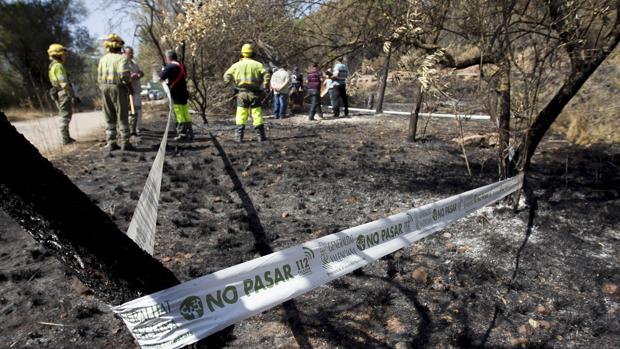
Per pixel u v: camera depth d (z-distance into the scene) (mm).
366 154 7266
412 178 5844
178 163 6570
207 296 1612
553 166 6262
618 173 5766
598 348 2557
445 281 3240
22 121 14188
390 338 2631
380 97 13094
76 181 5641
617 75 9375
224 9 4746
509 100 4180
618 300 3010
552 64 3848
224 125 10883
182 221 4238
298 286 1935
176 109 8367
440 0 3488
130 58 8609
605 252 3643
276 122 11625
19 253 3705
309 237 3982
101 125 11609
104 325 2742
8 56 24719
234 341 2602
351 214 4590
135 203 4770
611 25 4027
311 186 5492
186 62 11070
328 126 10672
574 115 8766
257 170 6219
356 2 4047
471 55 3979
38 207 1315
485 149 7602
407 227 2738
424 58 3303
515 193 4422
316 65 4691
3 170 1227
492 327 2740
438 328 2719
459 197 3344
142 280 1579
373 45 4039
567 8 3535
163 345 1511
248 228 4184
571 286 3186
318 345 2564
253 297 1759
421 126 10141
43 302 2971
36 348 2520
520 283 3211
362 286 3182
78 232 1403
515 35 3928
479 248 3754
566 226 4098
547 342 2605
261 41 4715
